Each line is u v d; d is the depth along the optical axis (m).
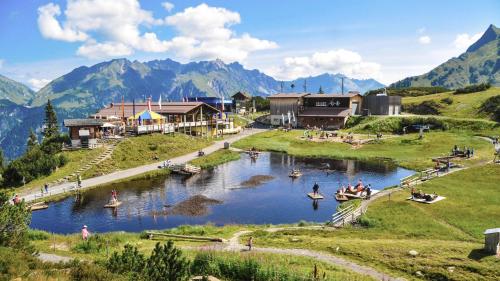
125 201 55.50
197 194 58.97
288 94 147.12
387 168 76.19
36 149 71.94
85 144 77.38
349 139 104.19
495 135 93.19
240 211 50.59
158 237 38.41
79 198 57.00
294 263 27.62
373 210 44.19
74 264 21.31
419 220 39.66
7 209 24.62
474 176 57.34
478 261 26.00
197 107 110.38
